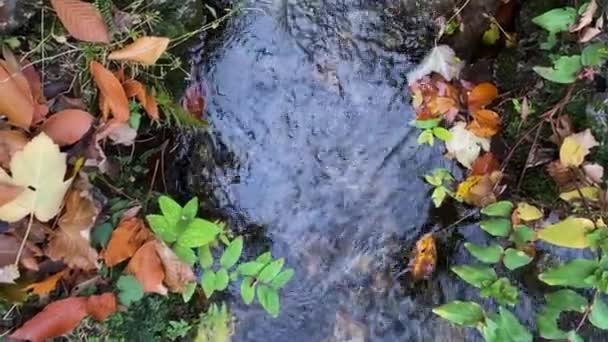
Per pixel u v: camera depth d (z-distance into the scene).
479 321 0.91
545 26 0.95
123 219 0.90
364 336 0.99
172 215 0.90
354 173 1.04
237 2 1.02
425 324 0.99
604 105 0.94
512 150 1.02
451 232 1.02
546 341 0.95
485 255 0.95
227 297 0.97
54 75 0.88
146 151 0.96
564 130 0.98
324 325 0.99
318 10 1.06
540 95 1.01
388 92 1.06
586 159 0.96
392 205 1.04
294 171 1.03
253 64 1.03
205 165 1.00
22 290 0.83
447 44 1.08
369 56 1.06
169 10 0.95
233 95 1.02
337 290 1.01
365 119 1.05
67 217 0.85
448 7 1.08
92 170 0.88
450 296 1.00
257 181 1.01
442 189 1.04
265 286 0.95
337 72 1.05
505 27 1.08
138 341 0.91
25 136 0.83
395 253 1.02
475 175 1.03
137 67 0.92
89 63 0.89
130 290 0.88
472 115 1.05
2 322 0.84
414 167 1.05
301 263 1.01
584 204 0.95
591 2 0.93
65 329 0.84
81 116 0.85
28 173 0.80
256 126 1.02
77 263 0.85
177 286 0.90
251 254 0.99
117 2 0.91
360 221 1.03
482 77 1.07
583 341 0.91
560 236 0.92
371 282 1.01
